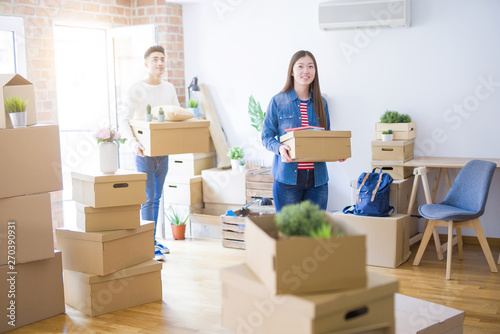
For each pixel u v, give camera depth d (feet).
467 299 12.42
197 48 20.54
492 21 16.21
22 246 11.23
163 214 18.45
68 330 11.19
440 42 16.88
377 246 14.98
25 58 17.10
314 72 12.10
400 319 8.66
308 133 11.37
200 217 18.67
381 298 6.12
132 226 12.35
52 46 17.87
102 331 11.10
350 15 17.37
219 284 13.79
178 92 20.63
